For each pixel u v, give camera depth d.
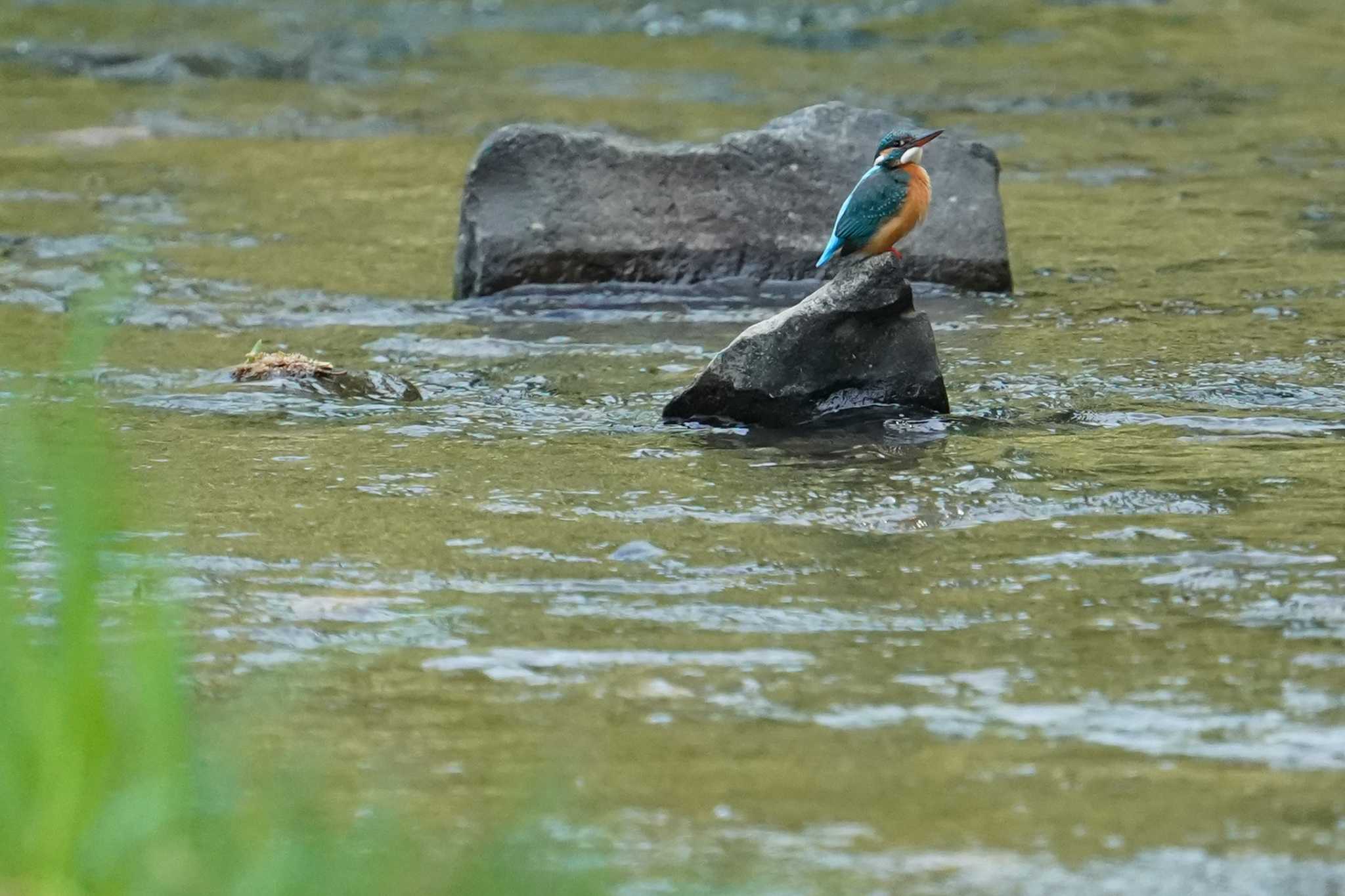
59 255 19.30
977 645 8.94
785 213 18.44
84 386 14.49
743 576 10.00
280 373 14.62
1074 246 19.67
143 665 6.57
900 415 13.45
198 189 23.05
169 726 6.45
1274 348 15.31
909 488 11.61
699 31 37.19
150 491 11.62
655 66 33.41
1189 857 6.79
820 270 18.31
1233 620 9.19
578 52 34.91
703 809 7.21
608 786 7.42
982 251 17.88
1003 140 26.17
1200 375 14.49
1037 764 7.60
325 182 23.67
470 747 7.81
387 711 8.20
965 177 18.36
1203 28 35.84
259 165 24.64
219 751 6.93
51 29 36.56
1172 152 25.06
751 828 7.05
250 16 38.84
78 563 6.69
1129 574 9.91
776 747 7.80
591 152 18.47
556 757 7.70
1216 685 8.38
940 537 10.62
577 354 15.79
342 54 34.44
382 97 30.31
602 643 9.05
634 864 6.74
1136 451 12.40
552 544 10.59
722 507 11.29
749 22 38.00
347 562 10.29
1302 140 25.61
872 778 7.48
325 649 8.98
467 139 26.69
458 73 32.84
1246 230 20.14
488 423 13.58
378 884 6.05
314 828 6.57
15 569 9.87
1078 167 24.12
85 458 7.30
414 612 9.50
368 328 16.81
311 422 13.59
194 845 6.14
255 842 6.26
